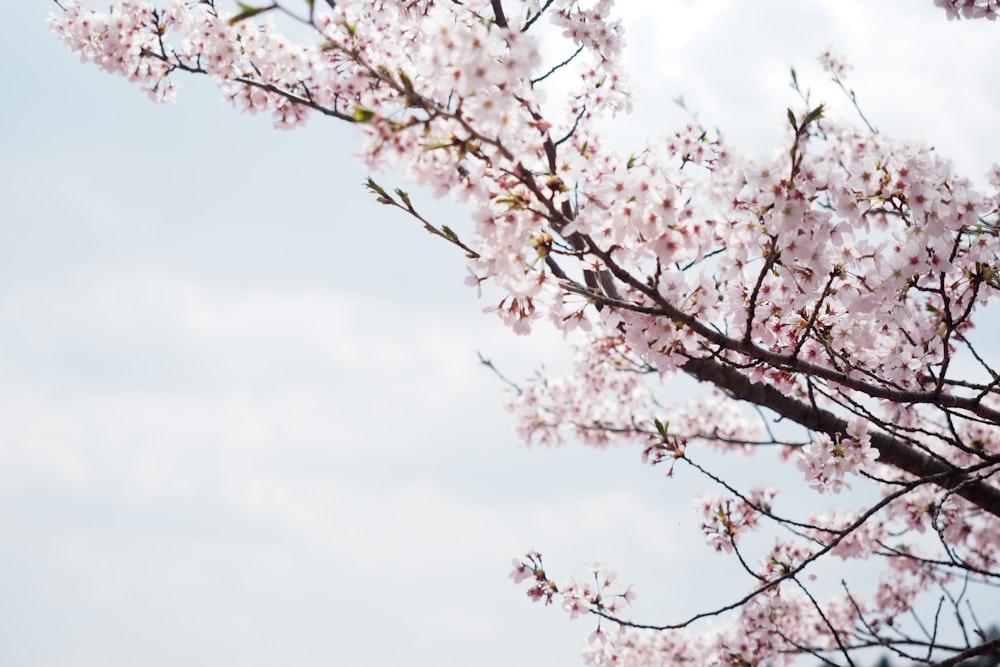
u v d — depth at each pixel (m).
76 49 6.73
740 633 7.36
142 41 6.76
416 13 5.35
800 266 3.74
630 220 3.32
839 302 4.28
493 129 3.14
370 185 3.33
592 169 3.39
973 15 4.88
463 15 4.17
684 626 5.02
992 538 7.70
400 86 2.99
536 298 3.66
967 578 5.19
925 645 5.29
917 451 5.68
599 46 5.73
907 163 3.71
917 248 3.83
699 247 3.38
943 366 3.96
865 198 3.78
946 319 3.92
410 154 3.18
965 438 7.86
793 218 3.45
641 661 9.17
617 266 3.37
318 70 6.53
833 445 4.66
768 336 4.22
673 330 3.76
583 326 3.78
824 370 3.90
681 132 5.53
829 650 8.84
